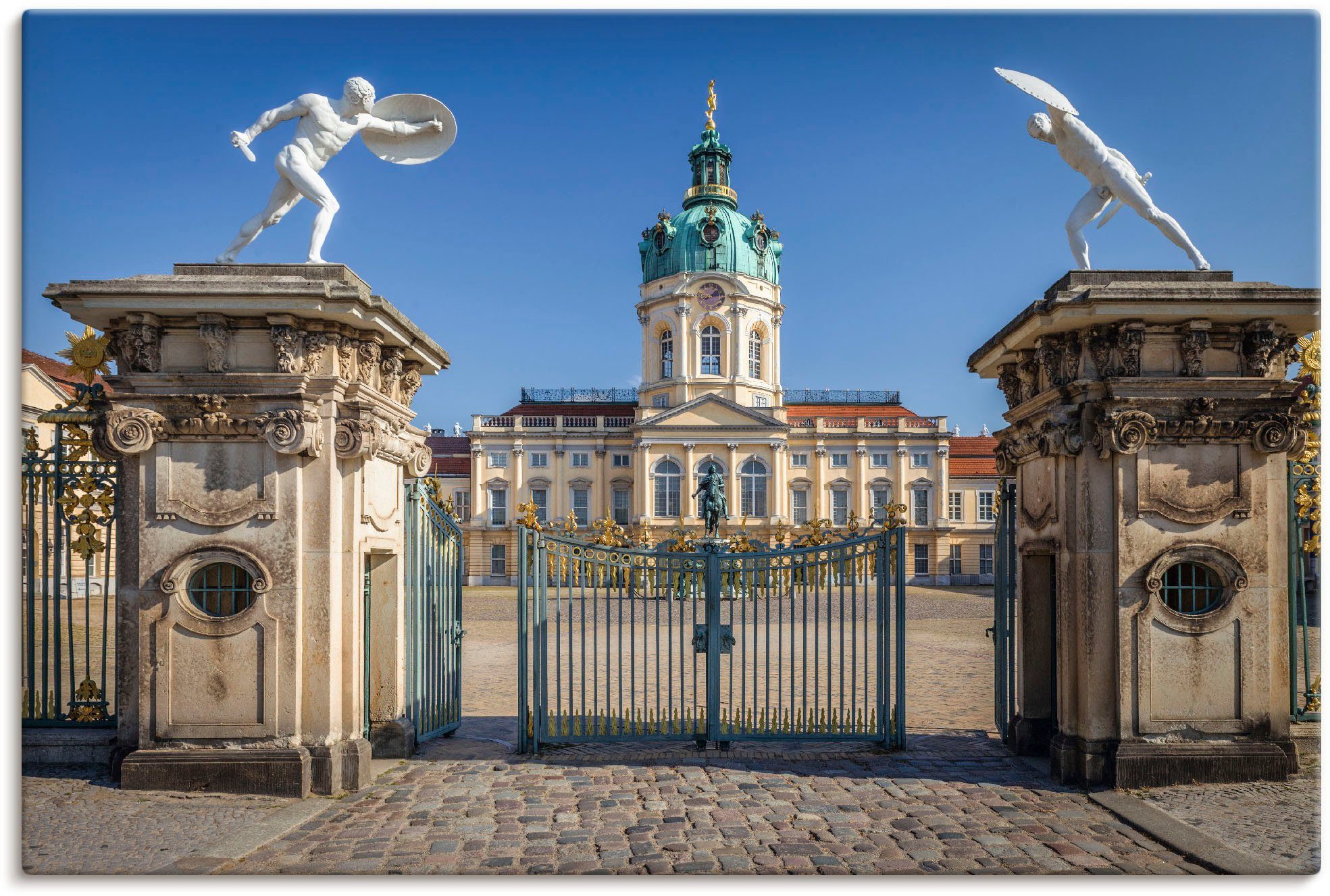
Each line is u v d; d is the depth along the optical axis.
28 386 18.88
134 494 8.12
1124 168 8.09
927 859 6.54
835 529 59.00
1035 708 9.41
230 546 7.80
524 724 9.56
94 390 8.55
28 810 7.33
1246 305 7.59
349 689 8.12
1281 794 7.62
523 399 71.44
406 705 9.65
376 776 8.55
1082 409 8.02
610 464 61.38
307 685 7.91
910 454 60.97
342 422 7.95
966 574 61.22
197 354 7.82
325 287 7.55
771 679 14.79
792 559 9.91
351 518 8.13
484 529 60.47
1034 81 8.13
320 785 7.86
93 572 24.84
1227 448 8.00
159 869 6.23
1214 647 8.00
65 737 8.43
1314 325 7.91
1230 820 7.07
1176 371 7.94
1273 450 7.89
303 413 7.71
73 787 7.88
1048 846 6.76
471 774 8.66
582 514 61.22
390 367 8.76
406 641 9.73
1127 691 7.95
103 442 8.07
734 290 61.72
